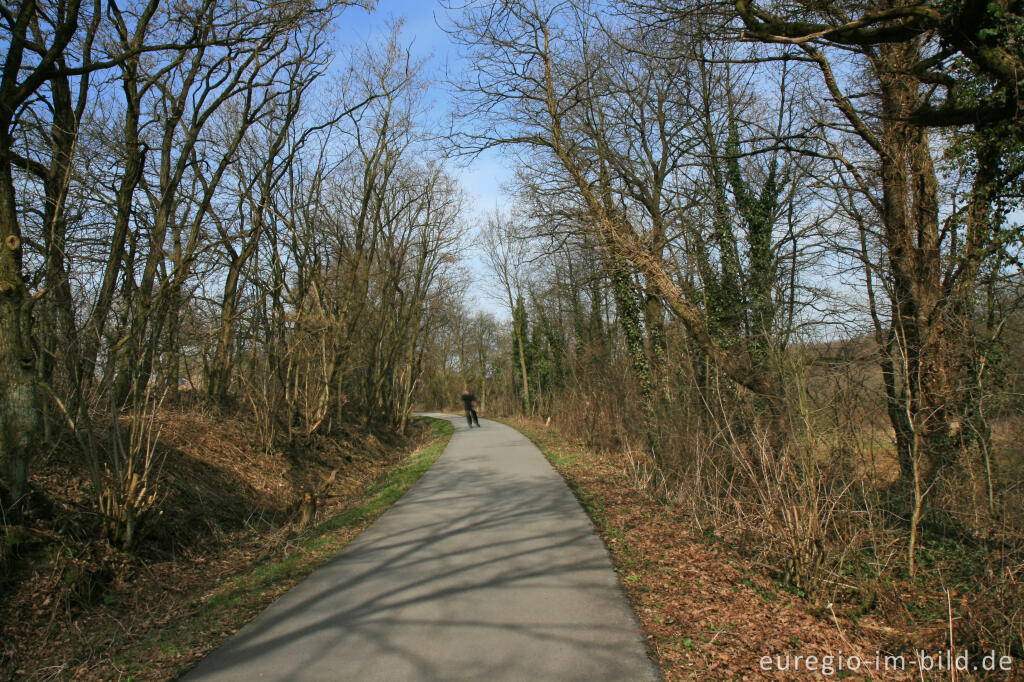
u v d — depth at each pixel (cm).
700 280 1120
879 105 942
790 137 930
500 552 716
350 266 2034
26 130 890
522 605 540
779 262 1101
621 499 1052
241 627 507
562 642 461
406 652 444
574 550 721
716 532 752
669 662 429
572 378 2366
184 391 1537
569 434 2312
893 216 838
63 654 493
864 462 667
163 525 792
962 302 741
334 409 2019
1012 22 584
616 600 553
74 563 600
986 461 634
